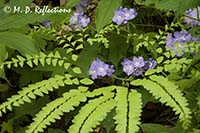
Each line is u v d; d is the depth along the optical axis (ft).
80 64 2.69
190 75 2.45
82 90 2.34
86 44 2.74
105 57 2.80
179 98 2.19
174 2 2.64
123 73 2.73
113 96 2.27
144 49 2.81
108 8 2.41
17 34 2.39
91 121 2.17
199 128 2.46
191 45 2.54
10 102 2.33
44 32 2.82
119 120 2.12
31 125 2.22
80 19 2.83
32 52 2.37
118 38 2.78
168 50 2.64
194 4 2.42
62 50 2.75
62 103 2.28
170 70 2.44
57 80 2.39
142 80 2.33
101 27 2.41
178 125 2.46
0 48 2.41
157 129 2.50
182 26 2.75
